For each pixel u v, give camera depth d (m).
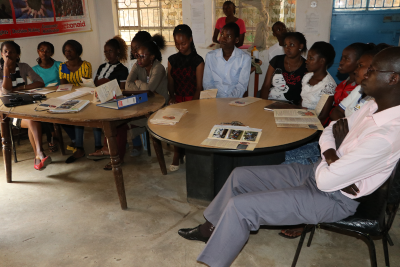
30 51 4.49
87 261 1.96
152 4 5.77
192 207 2.55
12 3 4.11
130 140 4.07
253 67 4.20
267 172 1.80
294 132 1.92
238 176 1.82
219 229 1.60
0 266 1.93
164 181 2.98
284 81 2.95
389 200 1.46
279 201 1.55
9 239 2.18
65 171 3.21
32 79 3.51
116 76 3.59
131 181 2.98
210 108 2.51
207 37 5.46
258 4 5.18
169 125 2.11
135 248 2.08
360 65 2.01
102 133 4.32
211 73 3.13
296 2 4.73
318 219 1.55
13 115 2.54
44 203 2.62
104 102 2.60
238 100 2.70
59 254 2.03
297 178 1.77
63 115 2.37
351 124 1.71
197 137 1.88
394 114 1.32
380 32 4.54
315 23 4.74
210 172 2.43
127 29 6.07
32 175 3.12
